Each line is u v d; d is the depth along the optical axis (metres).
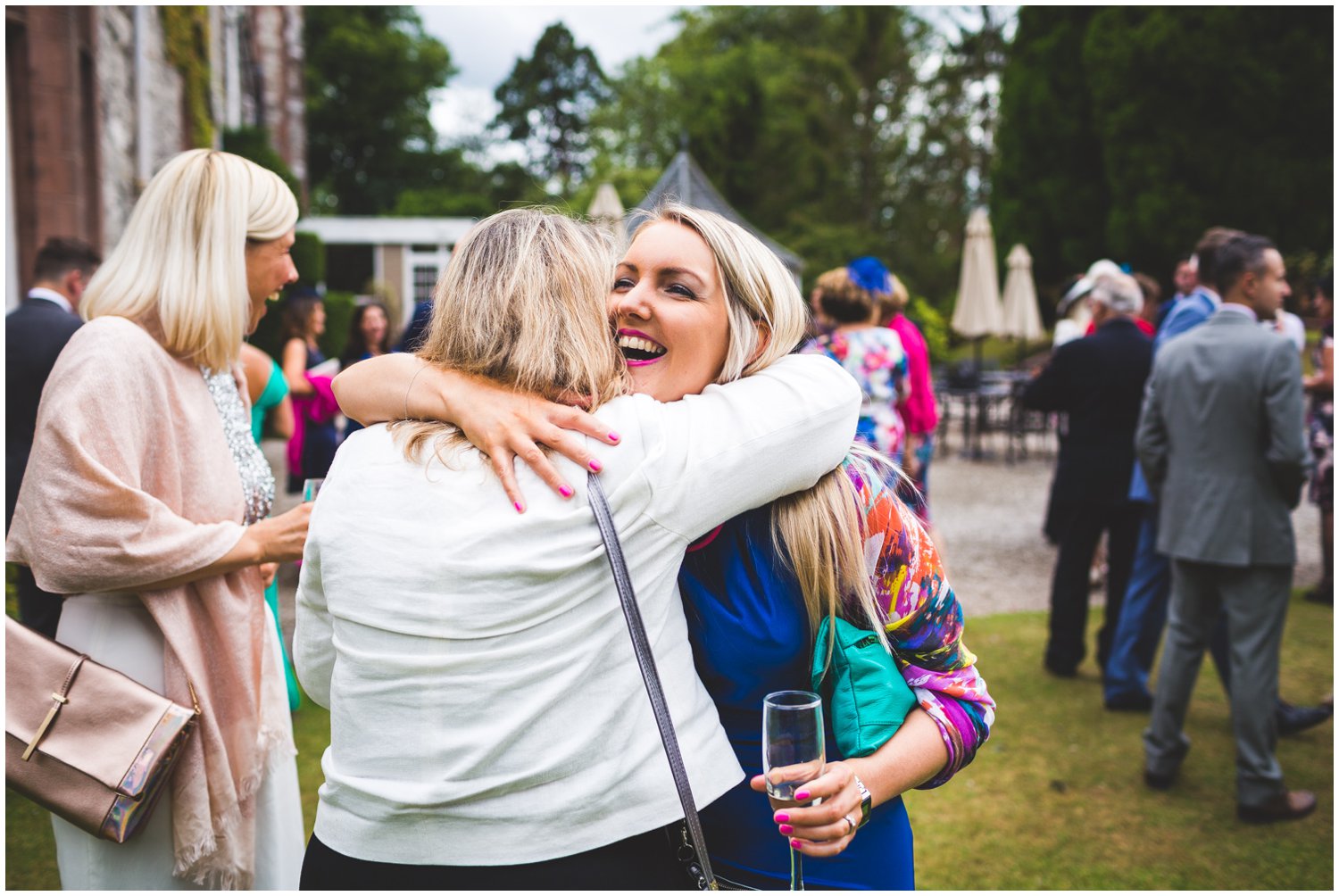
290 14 19.03
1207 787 3.37
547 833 1.06
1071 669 4.55
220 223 1.77
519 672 1.05
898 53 30.94
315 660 1.21
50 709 1.59
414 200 39.62
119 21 7.77
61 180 6.07
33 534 1.60
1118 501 4.27
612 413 1.13
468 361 1.19
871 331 4.27
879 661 1.25
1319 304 5.58
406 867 1.08
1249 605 3.11
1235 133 14.46
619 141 38.56
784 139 24.61
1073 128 17.34
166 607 1.69
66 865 1.68
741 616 1.22
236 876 1.79
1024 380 12.07
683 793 1.08
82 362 1.63
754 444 1.13
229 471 1.84
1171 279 15.60
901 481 1.33
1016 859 2.85
